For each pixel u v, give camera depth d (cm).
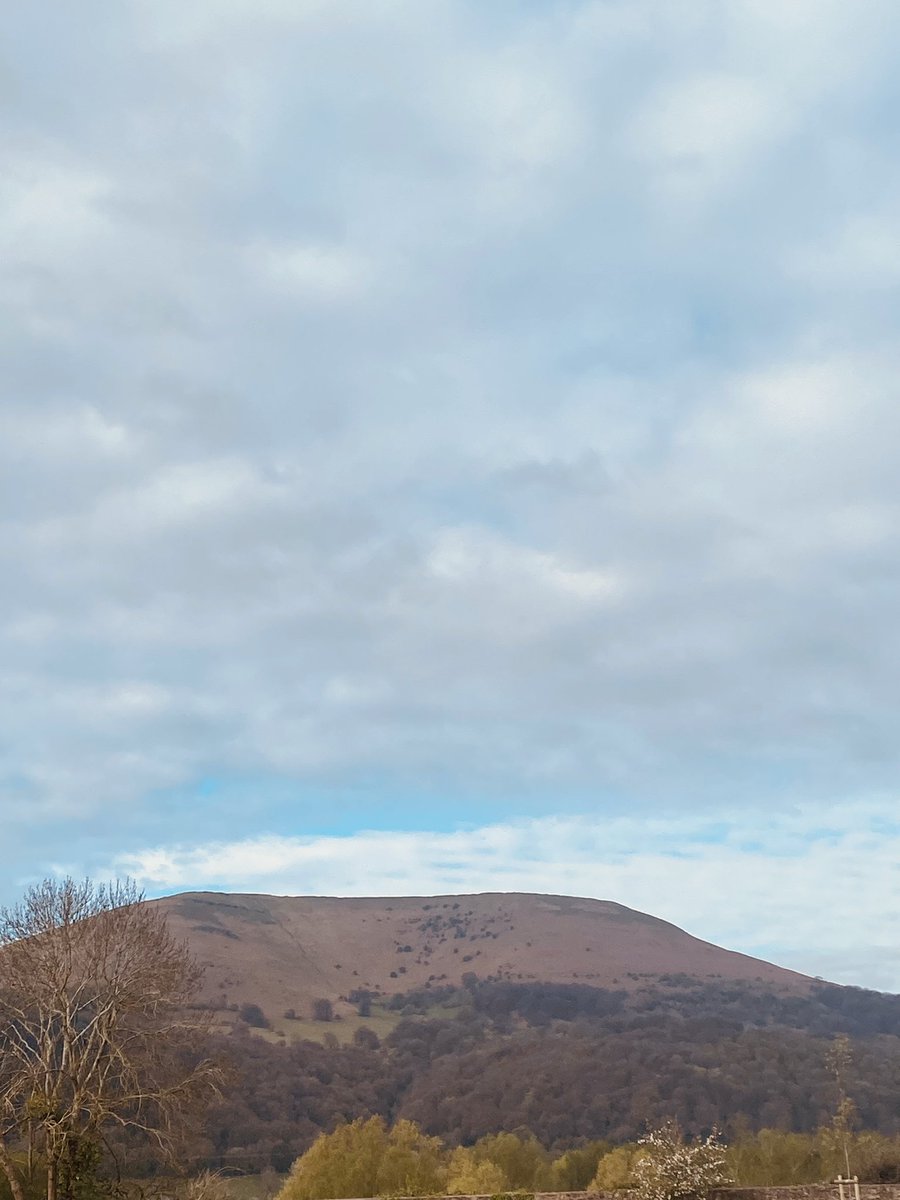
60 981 4334
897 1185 5222
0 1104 4078
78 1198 4106
